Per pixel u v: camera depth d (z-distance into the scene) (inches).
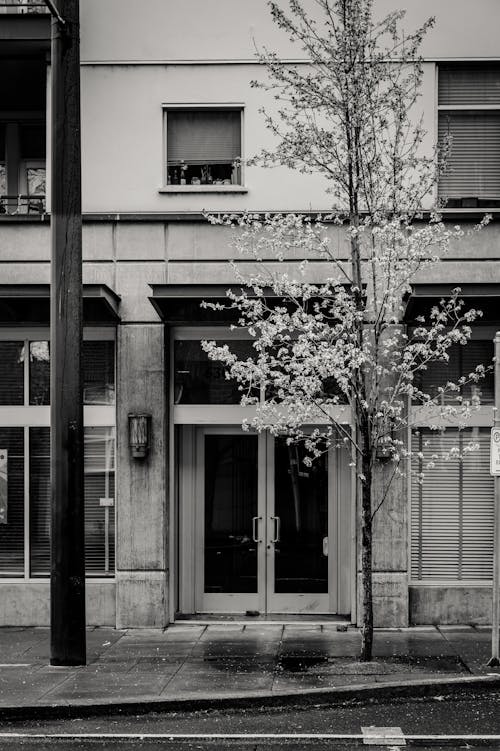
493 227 530.3
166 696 371.6
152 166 544.4
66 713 361.4
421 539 537.0
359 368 432.5
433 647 464.8
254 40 528.4
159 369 535.5
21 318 539.5
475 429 538.6
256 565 556.1
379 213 439.2
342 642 482.0
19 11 563.5
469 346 538.0
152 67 546.6
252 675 407.2
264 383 442.0
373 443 433.7
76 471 436.8
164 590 530.6
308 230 449.7
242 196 540.4
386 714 360.2
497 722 346.9
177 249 538.0
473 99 546.0
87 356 546.6
